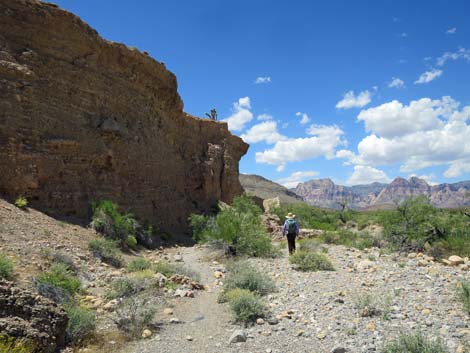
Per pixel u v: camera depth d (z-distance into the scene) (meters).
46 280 8.67
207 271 13.64
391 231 19.95
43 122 16.67
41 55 17.55
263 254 16.20
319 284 10.02
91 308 8.31
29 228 12.80
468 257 14.78
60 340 6.34
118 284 9.74
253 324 7.44
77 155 18.11
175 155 30.48
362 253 15.91
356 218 46.28
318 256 12.77
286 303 8.62
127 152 22.03
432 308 7.22
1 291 5.89
